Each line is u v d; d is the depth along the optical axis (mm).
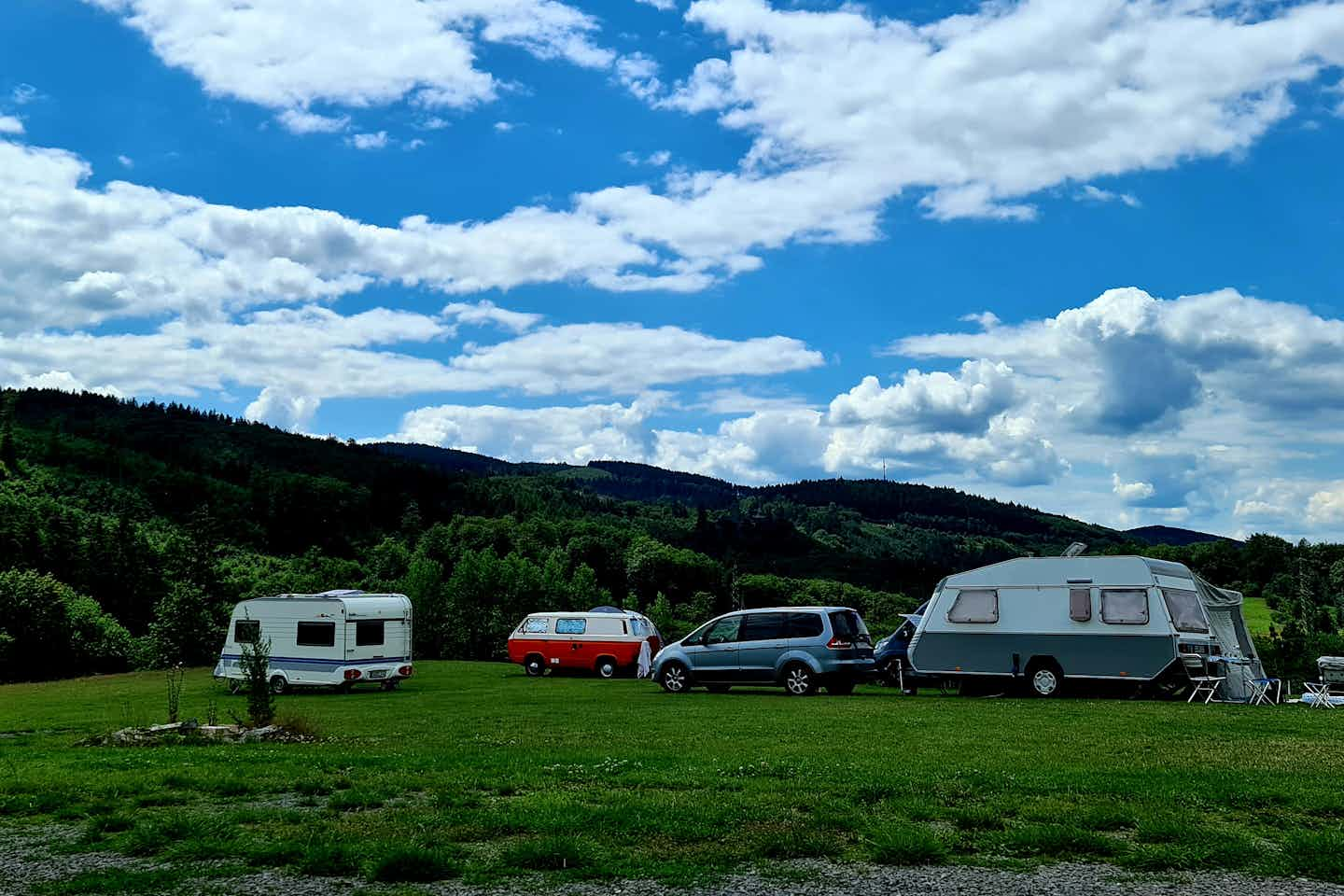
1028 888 6480
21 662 69688
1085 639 22609
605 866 7020
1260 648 27578
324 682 30406
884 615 122062
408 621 32500
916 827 7895
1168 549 76312
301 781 10625
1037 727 15805
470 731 17078
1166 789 9430
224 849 7594
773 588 131125
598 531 152500
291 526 167000
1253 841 7465
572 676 36594
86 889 6738
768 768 11094
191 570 77125
